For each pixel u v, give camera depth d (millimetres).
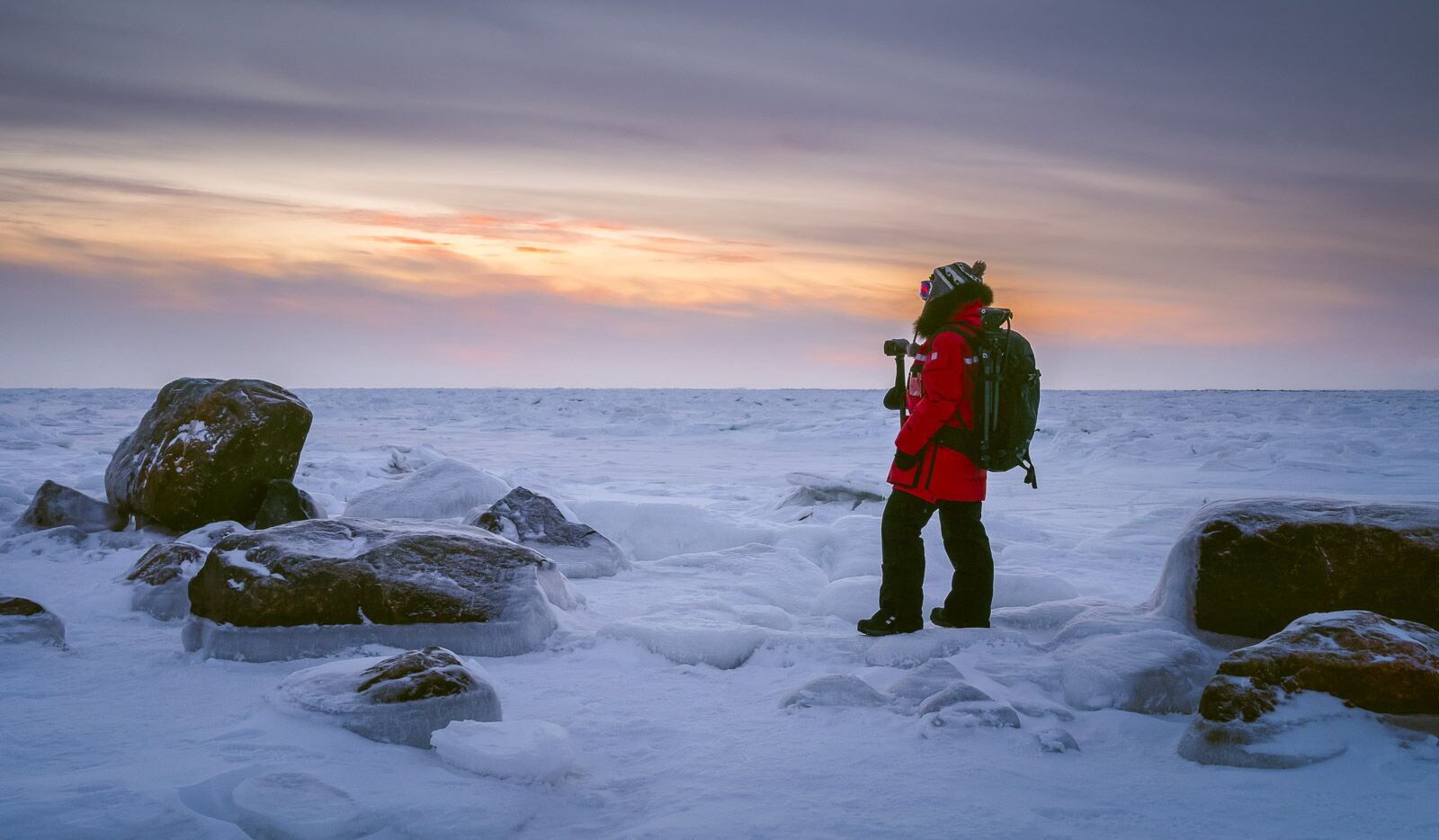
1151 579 6277
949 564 6004
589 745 3031
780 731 3121
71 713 3143
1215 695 2967
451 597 4039
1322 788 2615
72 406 43125
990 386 4242
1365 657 3014
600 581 5723
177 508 6586
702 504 10203
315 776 2539
